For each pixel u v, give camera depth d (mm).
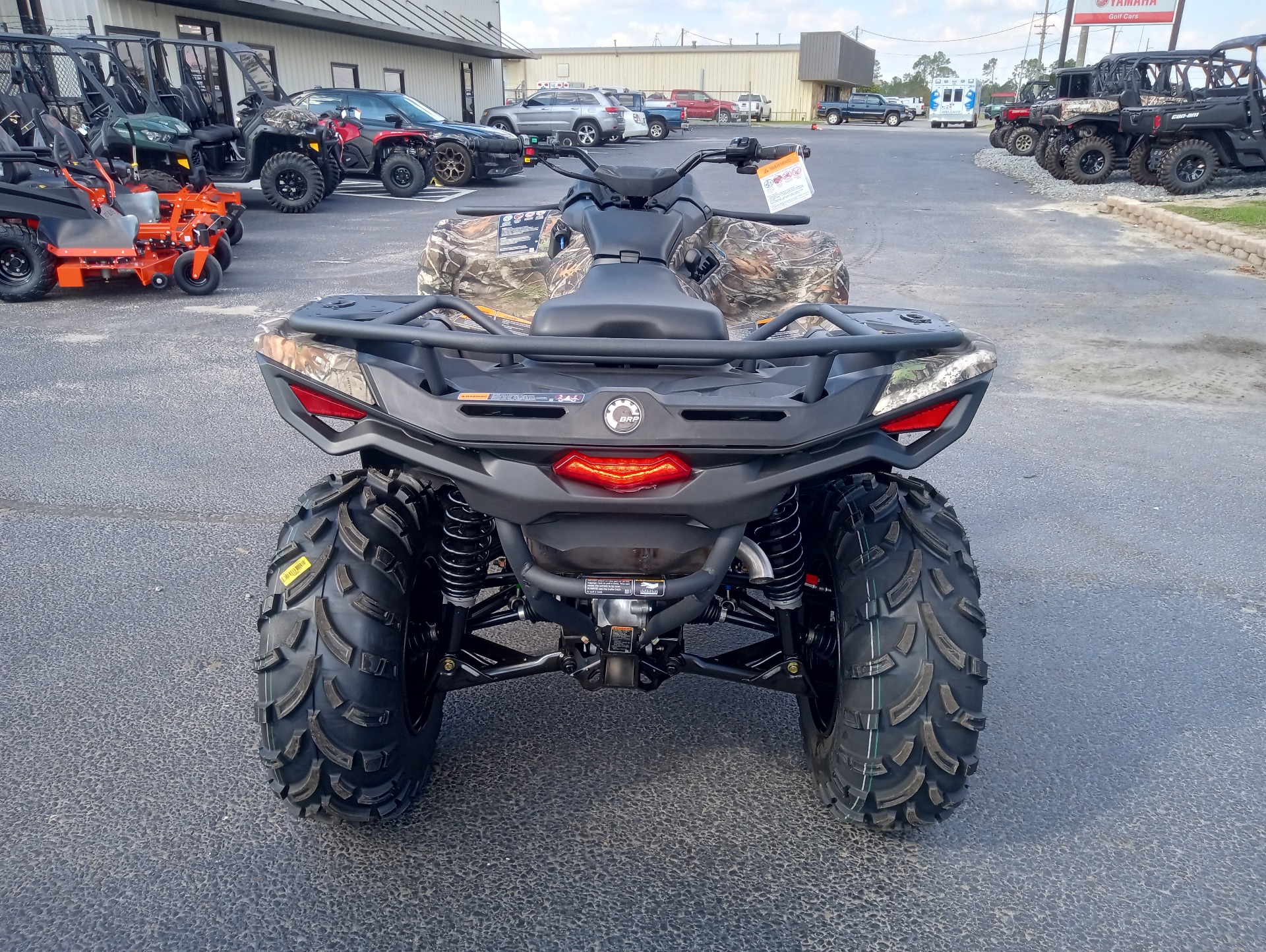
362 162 17797
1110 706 3238
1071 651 3572
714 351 1881
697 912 2330
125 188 10047
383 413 2055
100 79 13227
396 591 2322
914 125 62594
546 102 30656
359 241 13023
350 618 2260
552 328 2256
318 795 2322
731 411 2016
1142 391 6922
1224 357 7797
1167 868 2512
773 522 2389
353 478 2461
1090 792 2807
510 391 2084
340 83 28172
